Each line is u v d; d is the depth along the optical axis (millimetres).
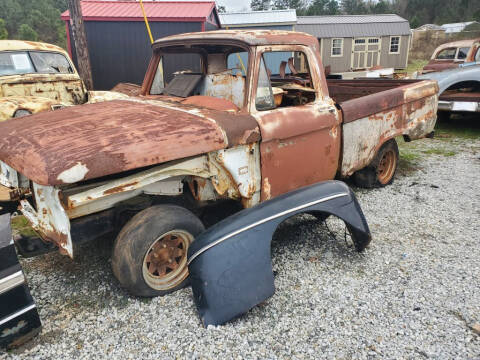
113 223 2592
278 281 2773
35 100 5367
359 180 4527
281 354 2107
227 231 2424
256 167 2896
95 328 2332
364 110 3723
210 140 2518
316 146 3316
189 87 3479
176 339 2225
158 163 2412
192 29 10508
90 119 2633
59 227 2213
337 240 3377
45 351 2152
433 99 4754
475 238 3400
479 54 8906
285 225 3674
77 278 2867
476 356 2074
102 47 10383
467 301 2527
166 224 2469
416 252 3172
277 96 3561
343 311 2449
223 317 2289
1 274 2057
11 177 2529
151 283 2557
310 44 3330
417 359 2064
